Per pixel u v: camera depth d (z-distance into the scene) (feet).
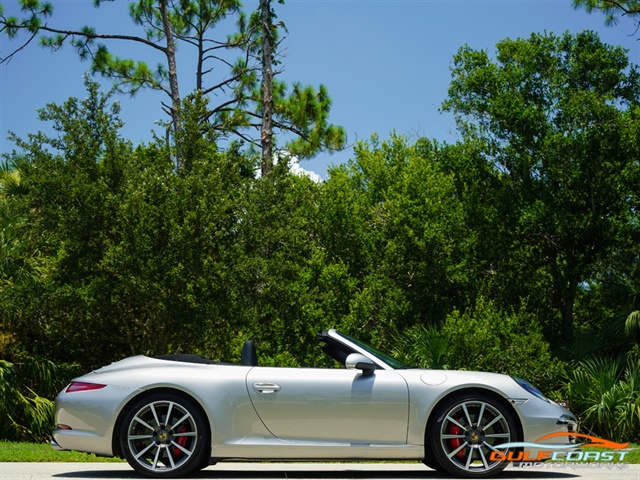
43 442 47.16
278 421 21.48
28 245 45.75
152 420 21.80
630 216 65.57
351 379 21.80
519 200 66.33
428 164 73.61
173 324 45.47
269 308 48.26
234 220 47.34
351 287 61.46
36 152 44.91
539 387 54.08
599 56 67.67
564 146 62.90
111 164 45.70
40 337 50.65
